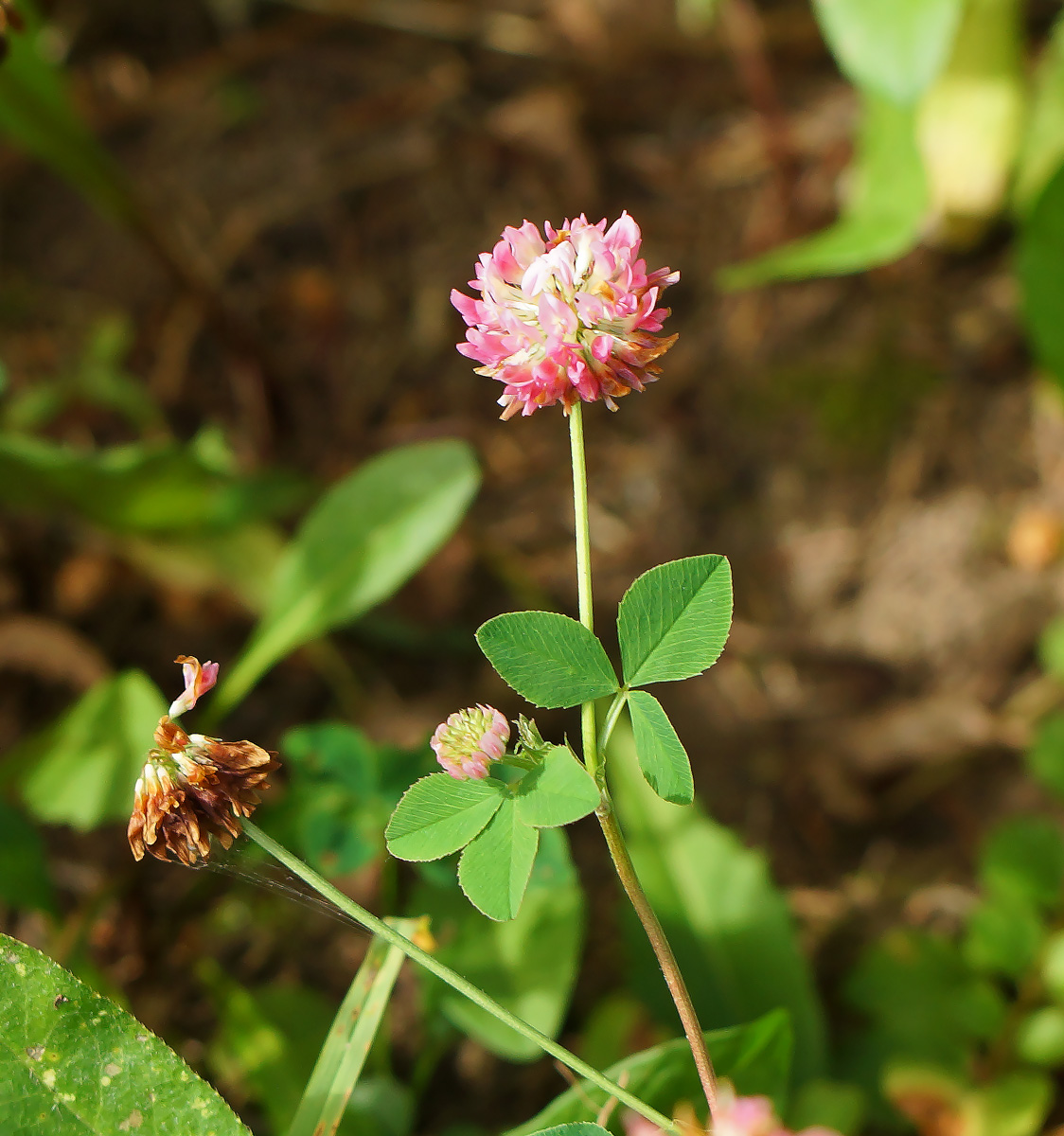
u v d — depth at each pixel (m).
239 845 0.46
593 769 0.39
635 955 0.51
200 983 0.57
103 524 0.65
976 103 0.72
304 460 0.77
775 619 0.72
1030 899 0.53
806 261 0.62
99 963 0.56
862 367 0.76
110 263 0.80
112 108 0.84
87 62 0.85
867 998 0.53
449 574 0.73
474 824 0.39
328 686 0.69
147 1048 0.40
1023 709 0.67
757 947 0.51
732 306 0.78
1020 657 0.69
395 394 0.78
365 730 0.67
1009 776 0.66
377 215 0.82
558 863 0.46
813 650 0.71
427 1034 0.50
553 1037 0.47
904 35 0.55
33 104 0.62
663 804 0.53
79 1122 0.40
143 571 0.71
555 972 0.48
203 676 0.39
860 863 0.64
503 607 0.72
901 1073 0.51
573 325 0.38
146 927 0.57
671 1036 0.51
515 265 0.39
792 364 0.76
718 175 0.82
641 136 0.84
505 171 0.82
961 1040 0.52
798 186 0.80
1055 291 0.65
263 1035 0.50
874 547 0.72
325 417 0.78
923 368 0.75
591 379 0.38
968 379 0.75
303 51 0.86
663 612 0.39
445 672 0.70
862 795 0.67
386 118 0.84
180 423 0.77
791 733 0.69
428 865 0.47
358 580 0.56
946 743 0.67
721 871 0.52
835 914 0.62
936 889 0.63
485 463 0.76
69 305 0.79
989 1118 0.51
